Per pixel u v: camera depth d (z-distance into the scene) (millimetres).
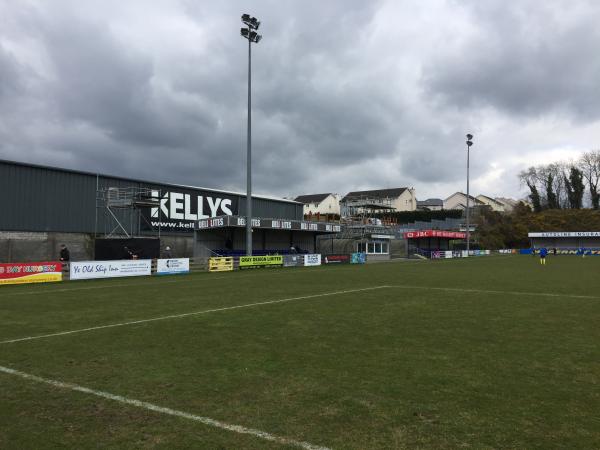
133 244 29141
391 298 14430
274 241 44125
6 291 17797
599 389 5332
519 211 106125
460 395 5148
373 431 4191
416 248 63062
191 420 4480
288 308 12172
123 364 6555
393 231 64688
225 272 29891
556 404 4855
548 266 37000
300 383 5605
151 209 42406
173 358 6863
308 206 105188
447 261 49750
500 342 7871
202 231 39625
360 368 6262
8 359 6906
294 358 6820
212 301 13766
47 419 4562
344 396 5133
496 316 10734
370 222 66562
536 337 8281
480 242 89562
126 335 8617
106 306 12812
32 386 5602
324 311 11617
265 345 7699
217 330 9062
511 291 16516
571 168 108125
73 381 5777
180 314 11180
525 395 5141
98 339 8281
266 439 4031
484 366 6332
